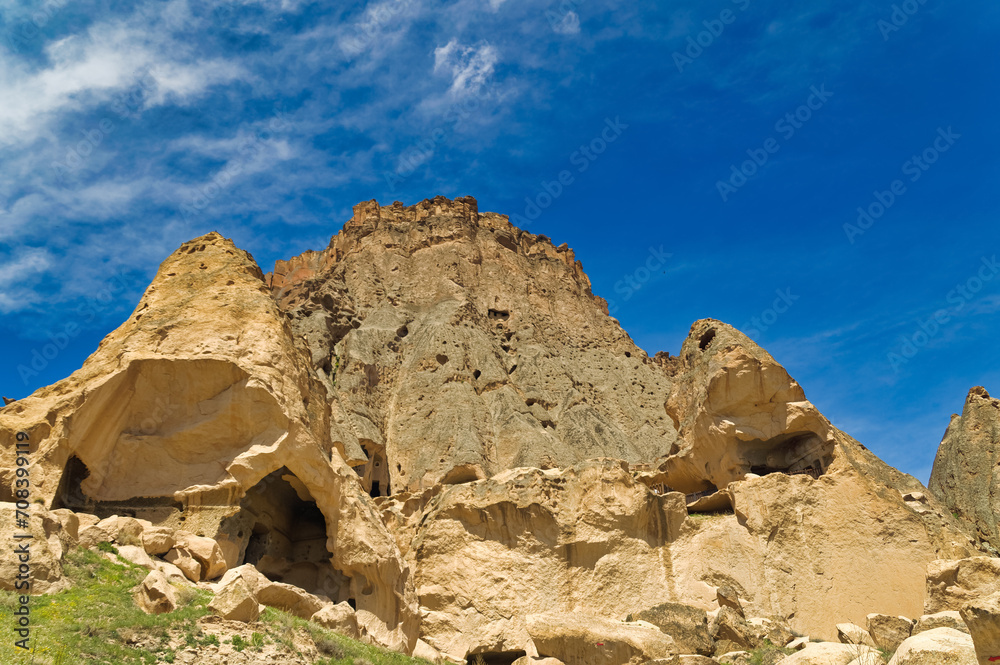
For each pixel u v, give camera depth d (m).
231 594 22.77
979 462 53.84
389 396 94.62
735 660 30.47
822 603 36.22
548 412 98.25
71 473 28.89
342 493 33.72
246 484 30.42
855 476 38.97
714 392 43.00
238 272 37.31
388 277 112.94
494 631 38.22
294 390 33.19
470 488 42.47
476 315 107.50
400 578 34.00
